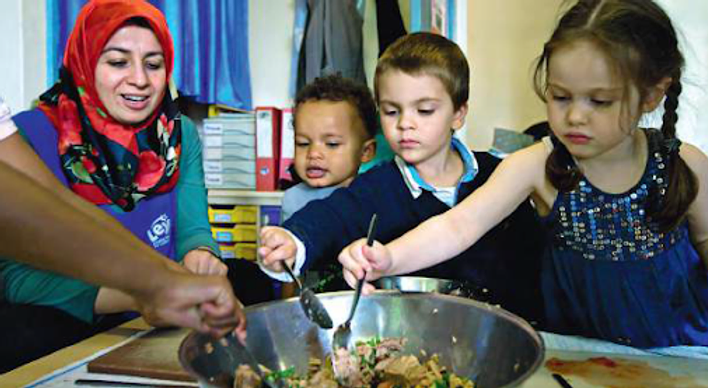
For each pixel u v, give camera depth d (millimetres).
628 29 750
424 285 935
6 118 827
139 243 466
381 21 2312
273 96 2785
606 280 960
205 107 2705
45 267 428
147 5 1200
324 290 1106
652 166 900
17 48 1920
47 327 894
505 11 2945
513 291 1175
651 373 704
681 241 946
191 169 1420
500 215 994
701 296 968
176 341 796
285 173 2455
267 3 2740
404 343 704
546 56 810
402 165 1205
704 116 1848
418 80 1089
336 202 1135
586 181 936
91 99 1197
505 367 599
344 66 2338
